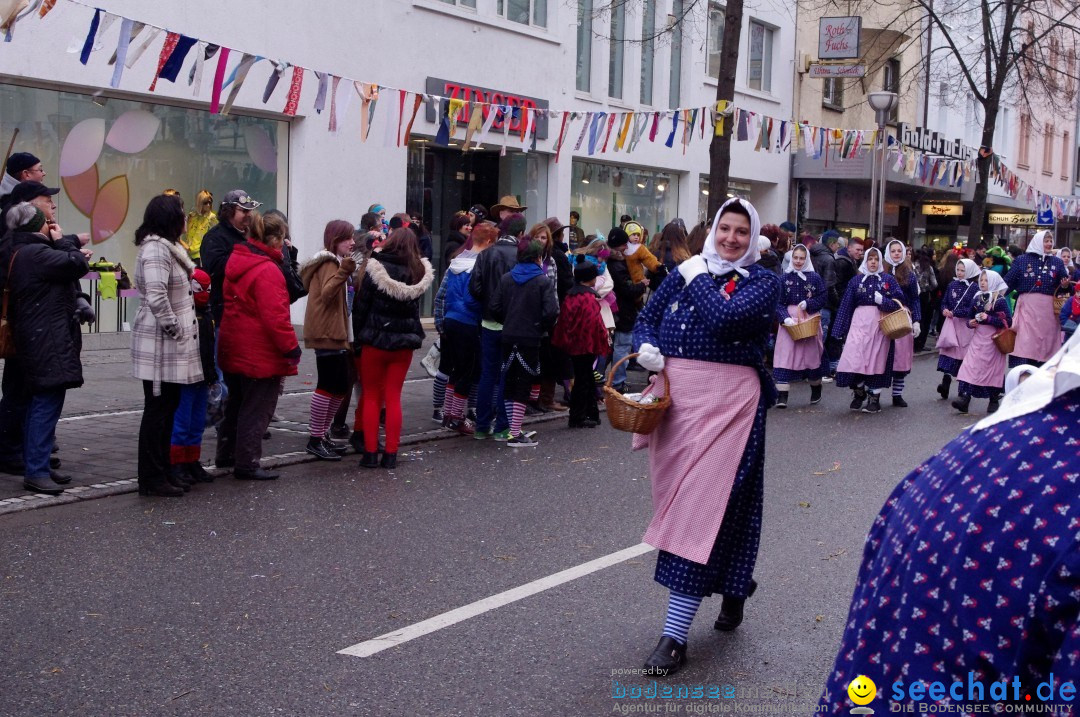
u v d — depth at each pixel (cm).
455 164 1867
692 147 2411
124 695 421
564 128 1308
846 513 737
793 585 575
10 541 616
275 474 793
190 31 1370
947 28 2509
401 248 819
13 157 755
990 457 207
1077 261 2467
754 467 470
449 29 1758
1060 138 4497
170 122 1406
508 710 413
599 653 474
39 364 696
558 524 690
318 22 1539
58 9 1237
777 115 2683
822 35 2245
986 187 2150
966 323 1342
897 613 209
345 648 472
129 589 544
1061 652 190
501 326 966
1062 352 216
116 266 1350
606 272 1173
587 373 1052
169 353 712
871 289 1211
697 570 456
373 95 1033
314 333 841
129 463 800
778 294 460
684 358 464
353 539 643
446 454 908
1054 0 2428
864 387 1245
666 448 465
